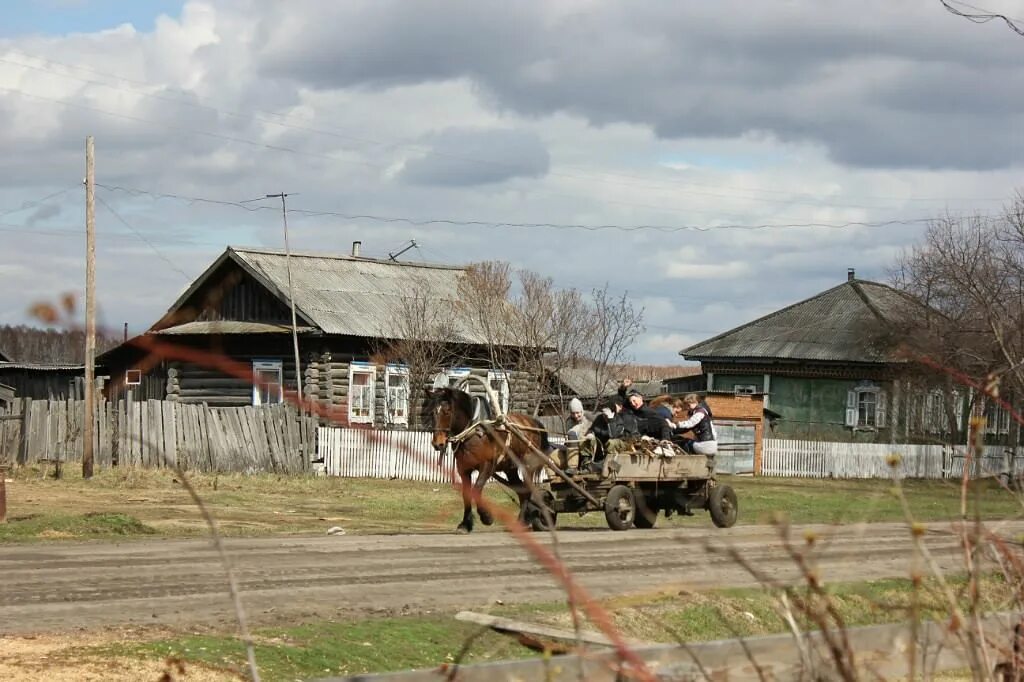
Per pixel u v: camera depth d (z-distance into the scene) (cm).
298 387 3684
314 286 4131
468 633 1098
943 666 752
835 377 5659
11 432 3297
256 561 1508
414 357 4000
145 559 1495
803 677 545
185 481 411
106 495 2575
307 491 2894
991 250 4003
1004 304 3803
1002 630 561
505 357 4256
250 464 3297
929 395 3625
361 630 1077
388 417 4016
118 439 3206
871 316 5681
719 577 1454
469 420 1875
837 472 4506
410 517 2319
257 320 4078
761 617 1265
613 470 2008
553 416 4272
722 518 2203
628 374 6725
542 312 4362
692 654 583
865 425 5550
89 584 1285
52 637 994
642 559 1642
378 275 4441
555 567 390
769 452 4491
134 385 4169
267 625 1084
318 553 1608
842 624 463
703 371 6128
